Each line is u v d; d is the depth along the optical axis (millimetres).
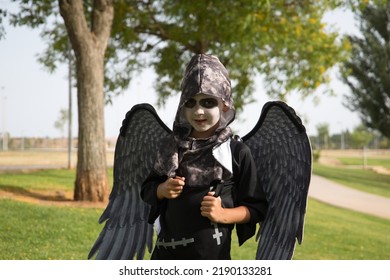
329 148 78188
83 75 12242
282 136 2713
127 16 18469
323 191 22312
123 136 2924
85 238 8445
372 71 37344
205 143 2660
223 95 2641
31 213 9836
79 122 12359
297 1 17641
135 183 2951
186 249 2648
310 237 10695
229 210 2592
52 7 15891
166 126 2867
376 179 31031
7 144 57781
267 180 2770
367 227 13250
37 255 7066
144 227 2957
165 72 21125
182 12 18047
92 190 12250
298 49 17906
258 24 15508
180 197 2654
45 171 19891
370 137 66625
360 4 16547
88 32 12227
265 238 2771
